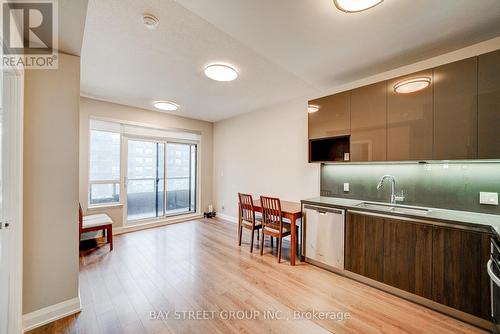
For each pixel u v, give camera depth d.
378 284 2.31
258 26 1.77
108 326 1.75
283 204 3.55
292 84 3.19
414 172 2.50
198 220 5.28
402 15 1.64
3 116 1.53
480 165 2.11
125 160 4.30
